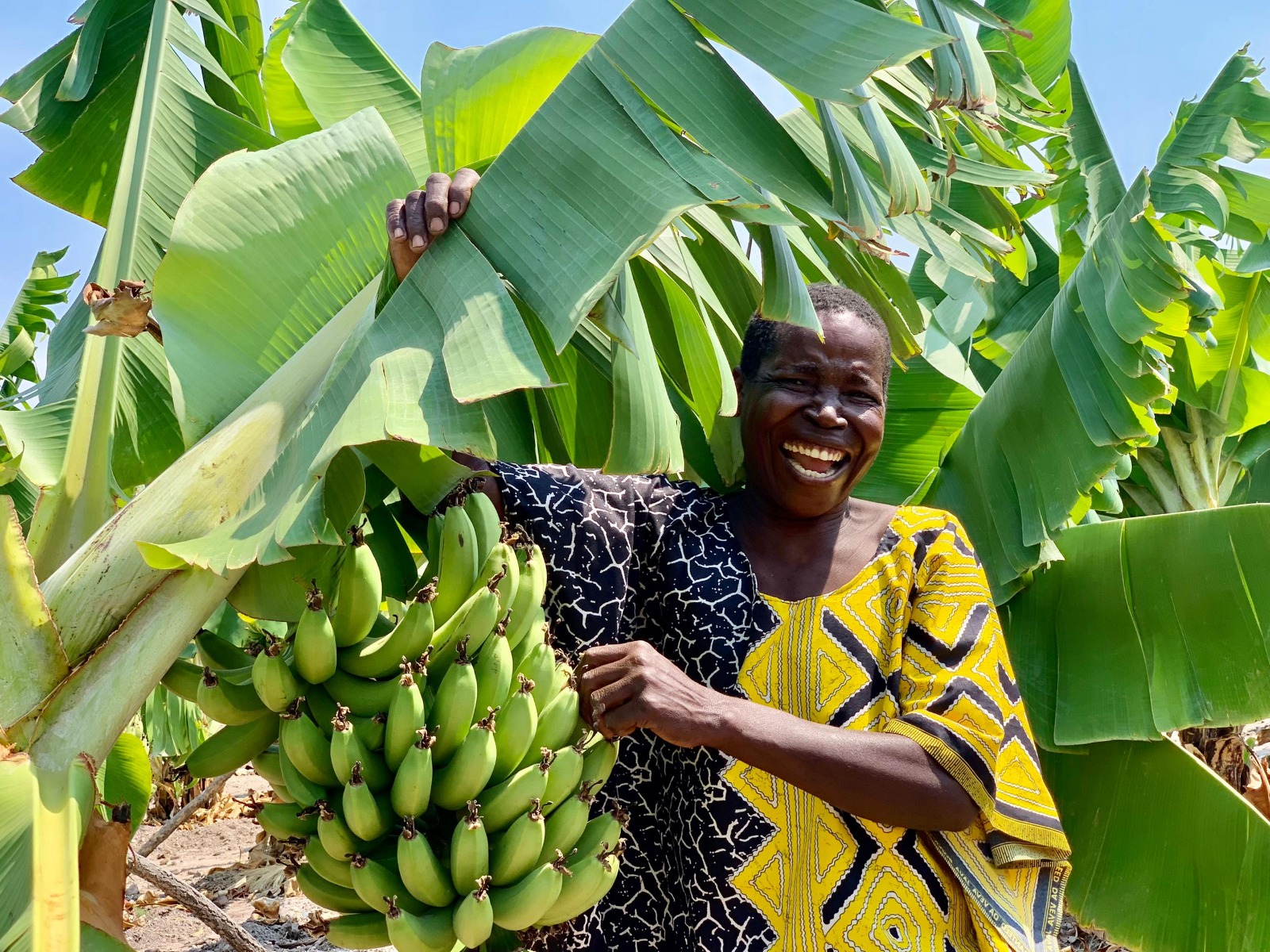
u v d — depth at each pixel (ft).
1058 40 16.26
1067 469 12.18
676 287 9.27
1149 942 12.14
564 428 10.23
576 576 8.07
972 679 7.38
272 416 6.95
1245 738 21.44
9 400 10.08
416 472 7.27
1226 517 12.03
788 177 6.73
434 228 6.90
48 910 5.71
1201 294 11.78
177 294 6.98
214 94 12.05
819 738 6.89
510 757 6.54
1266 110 14.14
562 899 6.54
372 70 11.32
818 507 8.11
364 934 6.86
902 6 8.69
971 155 13.55
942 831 7.27
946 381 14.65
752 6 6.66
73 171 11.25
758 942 7.31
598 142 6.69
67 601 6.41
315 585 6.35
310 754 6.32
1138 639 12.30
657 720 6.73
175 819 13.30
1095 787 12.84
